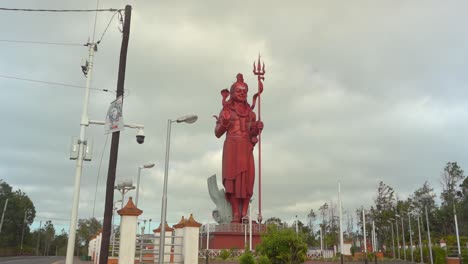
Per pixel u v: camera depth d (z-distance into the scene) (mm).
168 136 23547
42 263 55750
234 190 56750
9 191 102375
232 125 58250
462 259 50750
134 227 23750
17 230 106062
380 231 102250
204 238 57594
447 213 100750
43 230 143750
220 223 58125
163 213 22453
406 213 89000
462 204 99250
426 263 61406
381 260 55250
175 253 25734
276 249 28656
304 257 28844
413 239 96688
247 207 57375
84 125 21734
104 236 19562
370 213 103125
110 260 32812
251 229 50375
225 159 57625
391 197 107562
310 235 90938
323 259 47531
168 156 23297
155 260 29156
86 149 21469
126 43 22266
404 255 72812
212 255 48688
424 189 105562
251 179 57406
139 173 38219
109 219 19797
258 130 57000
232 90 59250
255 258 32250
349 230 111062
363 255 58906
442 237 85438
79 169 21109
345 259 49031
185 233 26016
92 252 68000
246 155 57469
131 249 23375
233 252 47500
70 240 20359
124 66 21906
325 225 98438
